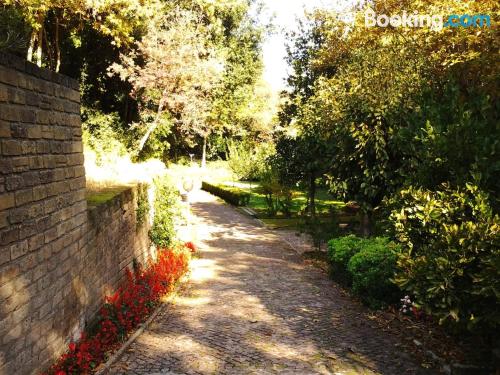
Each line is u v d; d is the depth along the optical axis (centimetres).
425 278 503
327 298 868
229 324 713
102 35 2122
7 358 380
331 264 1080
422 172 574
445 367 549
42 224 451
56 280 488
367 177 1041
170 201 1201
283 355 593
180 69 2088
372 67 1098
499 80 892
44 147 458
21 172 407
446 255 479
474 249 466
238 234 1672
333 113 1239
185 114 2352
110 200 724
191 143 3441
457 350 591
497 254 436
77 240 559
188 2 2425
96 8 1529
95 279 640
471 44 978
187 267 1079
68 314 525
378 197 1097
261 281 1000
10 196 386
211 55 2367
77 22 1914
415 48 1064
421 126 631
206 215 2162
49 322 468
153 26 2073
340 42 1540
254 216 2102
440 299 501
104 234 690
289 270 1116
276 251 1374
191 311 779
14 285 392
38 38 1728
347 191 1138
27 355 418
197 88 2417
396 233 570
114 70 2080
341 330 690
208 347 616
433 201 514
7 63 383
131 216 878
